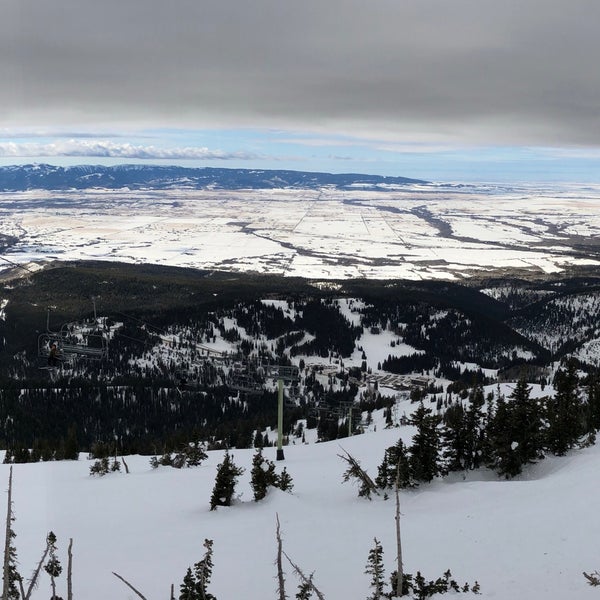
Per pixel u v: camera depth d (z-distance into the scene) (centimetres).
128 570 2919
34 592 2641
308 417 14688
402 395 19312
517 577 2430
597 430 5500
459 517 3406
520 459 4591
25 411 16388
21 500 4538
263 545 3253
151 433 15950
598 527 2777
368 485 4372
